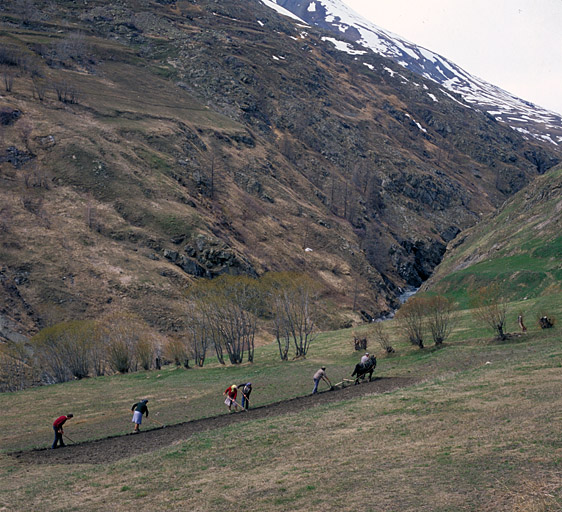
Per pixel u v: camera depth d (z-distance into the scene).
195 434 25.80
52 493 17.70
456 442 16.27
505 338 41.78
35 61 160.38
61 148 121.25
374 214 171.12
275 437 21.17
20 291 85.69
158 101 169.38
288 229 142.00
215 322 63.50
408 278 154.62
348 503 12.64
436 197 192.88
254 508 13.32
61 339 63.50
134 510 14.58
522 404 19.28
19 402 47.00
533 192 103.12
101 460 23.55
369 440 18.31
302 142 190.75
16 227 97.50
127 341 69.56
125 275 97.00
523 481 12.22
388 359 45.81
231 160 154.75
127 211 113.75
